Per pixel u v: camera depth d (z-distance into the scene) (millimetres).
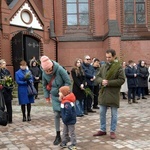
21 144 6359
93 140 6426
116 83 6324
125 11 23750
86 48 23266
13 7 18922
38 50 20750
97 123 8352
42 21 20875
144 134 6832
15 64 18547
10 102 8828
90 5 23531
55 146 6074
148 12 24047
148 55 23547
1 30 18078
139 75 14102
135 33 23688
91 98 10422
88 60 10672
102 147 5840
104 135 6844
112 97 6477
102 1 23562
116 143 6094
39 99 14500
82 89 9500
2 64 8828
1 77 8742
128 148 5699
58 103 6109
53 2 22812
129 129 7426
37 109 11641
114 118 6504
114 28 21797
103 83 6340
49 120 9211
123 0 23656
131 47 23531
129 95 12805
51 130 7664
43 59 5973
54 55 21766
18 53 18422
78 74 9547
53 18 22406
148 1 23984
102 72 6590
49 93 6375
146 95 16156
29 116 9242
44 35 21031
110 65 6520
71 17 23344
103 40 23234
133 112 10172
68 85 6094
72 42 23109
